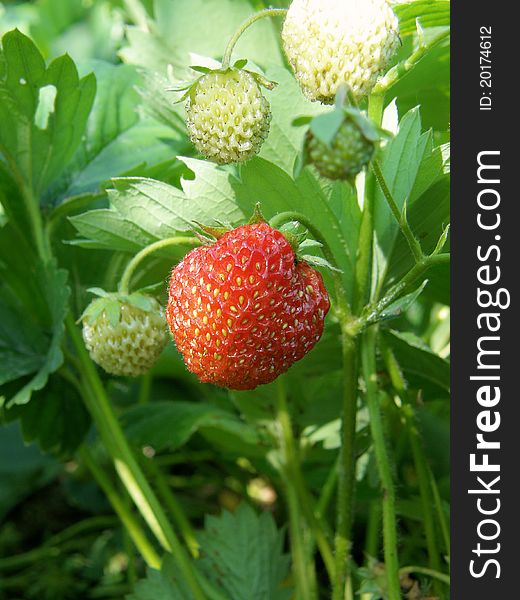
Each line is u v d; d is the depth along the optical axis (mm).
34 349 254
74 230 259
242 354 189
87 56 364
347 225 215
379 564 220
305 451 266
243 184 210
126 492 284
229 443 270
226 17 281
